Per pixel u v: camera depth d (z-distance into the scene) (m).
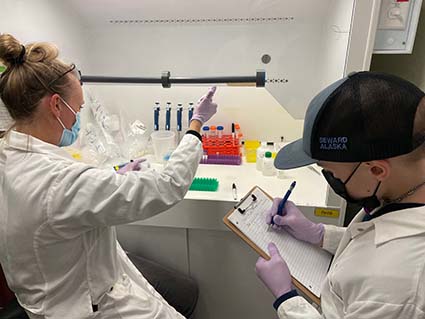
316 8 1.43
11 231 0.79
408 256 0.54
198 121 1.16
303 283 0.90
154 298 1.07
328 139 0.60
